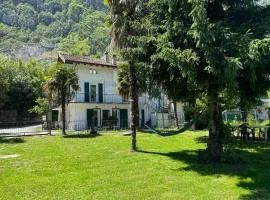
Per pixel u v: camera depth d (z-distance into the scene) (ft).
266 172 43.04
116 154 57.36
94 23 451.53
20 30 509.35
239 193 34.37
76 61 126.00
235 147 64.54
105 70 137.28
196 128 103.50
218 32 38.37
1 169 46.75
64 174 43.39
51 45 448.24
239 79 45.47
